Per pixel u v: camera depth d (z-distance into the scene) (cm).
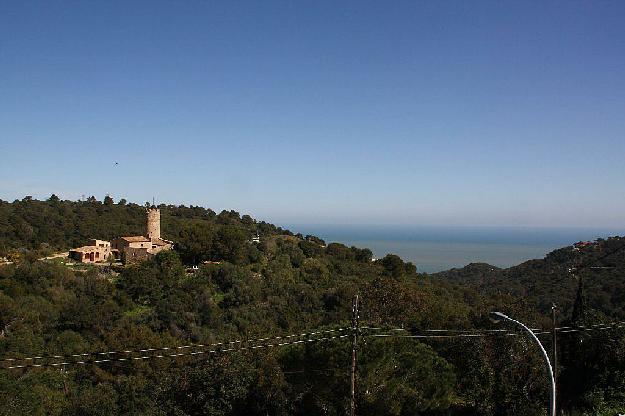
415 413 2266
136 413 2430
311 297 5216
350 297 4778
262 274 6244
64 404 2784
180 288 5453
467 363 2639
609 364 2566
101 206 10369
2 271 5038
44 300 4722
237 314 4869
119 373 3666
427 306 3962
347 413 2169
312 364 2347
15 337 3766
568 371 2692
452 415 2484
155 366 3625
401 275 7419
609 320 2670
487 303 3828
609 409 2306
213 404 2380
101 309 4509
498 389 2431
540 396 2462
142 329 4303
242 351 2766
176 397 2472
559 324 2862
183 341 4141
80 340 4075
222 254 6850
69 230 8375
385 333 2452
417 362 2320
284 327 4612
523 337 2573
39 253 6788
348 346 2234
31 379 3184
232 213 12375
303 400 2377
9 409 2552
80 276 5656
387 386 2252
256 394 2416
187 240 6925
